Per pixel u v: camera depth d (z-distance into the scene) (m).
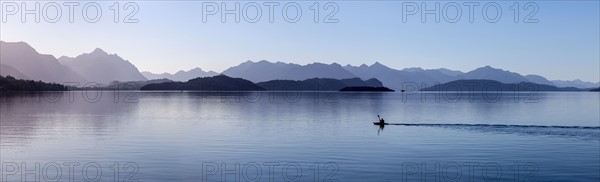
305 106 148.50
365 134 60.00
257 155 42.47
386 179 32.84
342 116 98.12
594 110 127.19
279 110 122.88
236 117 94.38
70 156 42.28
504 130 64.44
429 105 160.00
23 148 47.25
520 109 132.25
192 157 41.56
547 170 35.31
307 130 65.75
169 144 49.84
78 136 57.81
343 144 49.75
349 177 33.47
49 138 55.78
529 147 46.81
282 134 60.19
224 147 47.56
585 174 33.97
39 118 90.25
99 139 54.56
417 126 72.00
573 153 42.88
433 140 52.97
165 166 37.50
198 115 100.81
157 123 78.81
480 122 83.75
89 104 157.75
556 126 70.38
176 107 139.00
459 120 88.12
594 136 56.41
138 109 126.88
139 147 47.69
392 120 87.69
